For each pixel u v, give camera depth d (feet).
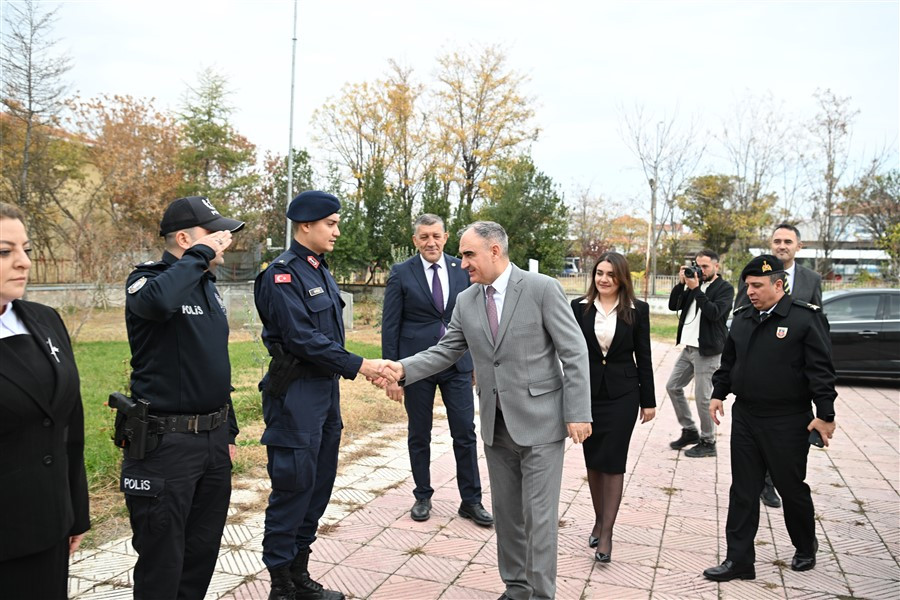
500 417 9.77
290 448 9.48
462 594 10.20
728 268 63.82
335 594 10.01
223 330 8.64
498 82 96.02
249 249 87.92
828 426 10.64
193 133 93.56
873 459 18.49
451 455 18.20
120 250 56.24
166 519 7.83
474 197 99.14
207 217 8.54
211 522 8.56
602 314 11.99
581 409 9.30
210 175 95.86
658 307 75.00
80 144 73.77
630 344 11.82
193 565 8.52
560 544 12.32
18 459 5.94
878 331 30.37
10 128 63.26
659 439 20.47
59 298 59.11
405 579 10.68
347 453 18.03
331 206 9.97
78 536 6.93
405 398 13.55
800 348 10.92
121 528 12.31
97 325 50.90
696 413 24.52
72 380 6.53
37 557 6.12
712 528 13.14
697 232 109.19
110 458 15.79
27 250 6.18
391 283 13.91
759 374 11.09
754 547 11.65
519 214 72.13
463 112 98.17
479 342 9.74
